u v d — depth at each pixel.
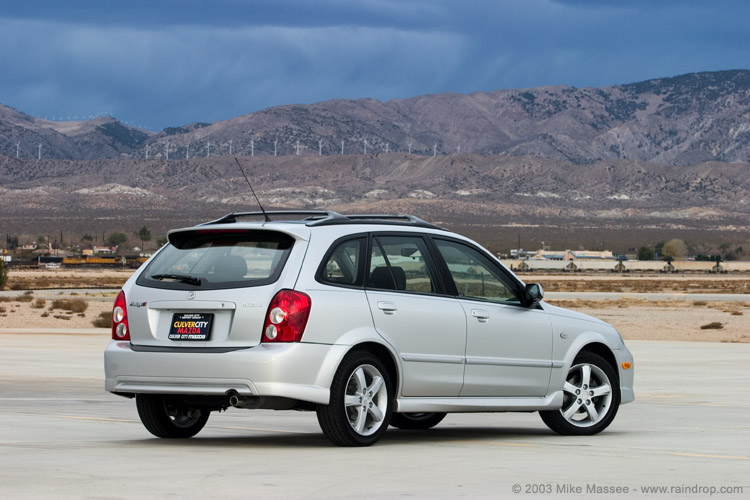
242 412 35.25
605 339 30.14
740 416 34.97
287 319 24.14
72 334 98.25
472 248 28.55
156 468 21.50
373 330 25.30
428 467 21.94
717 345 88.31
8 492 18.48
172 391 24.72
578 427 29.08
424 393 26.30
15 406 36.75
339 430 24.61
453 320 26.86
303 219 26.62
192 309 25.08
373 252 26.25
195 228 25.83
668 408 38.16
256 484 19.61
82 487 19.08
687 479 20.53
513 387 28.02
